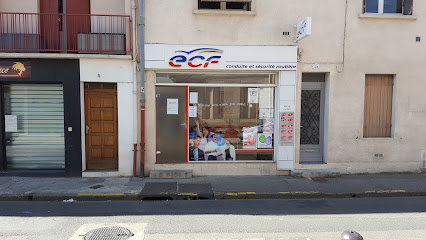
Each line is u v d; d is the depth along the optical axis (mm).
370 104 8734
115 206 6094
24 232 4699
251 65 8188
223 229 4875
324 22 8305
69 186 7164
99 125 8352
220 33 8156
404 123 8617
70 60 7906
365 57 8414
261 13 8203
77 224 5055
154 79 8188
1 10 8125
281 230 4848
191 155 8562
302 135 8727
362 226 5039
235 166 8391
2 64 7801
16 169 8391
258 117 8633
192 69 8148
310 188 7164
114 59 7977
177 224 5086
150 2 7992
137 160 8180
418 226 5051
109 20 8430
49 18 8359
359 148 8539
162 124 8391
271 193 6789
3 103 8219
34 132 8375
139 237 4539
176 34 8070
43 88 8297
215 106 8523
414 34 8500
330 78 8383
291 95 8297
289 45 8250
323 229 4898
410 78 8555
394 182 7699
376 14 8312
